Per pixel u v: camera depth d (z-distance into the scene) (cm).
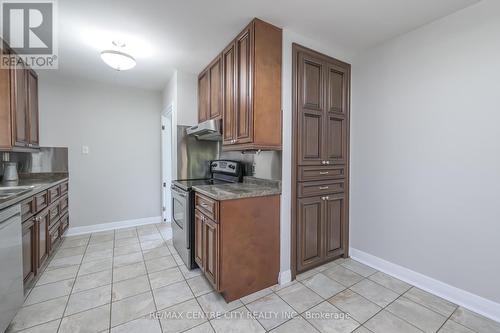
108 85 335
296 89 203
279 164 198
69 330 145
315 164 217
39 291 185
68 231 313
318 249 224
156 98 369
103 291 186
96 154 330
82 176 322
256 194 184
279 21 183
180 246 246
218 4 160
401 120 205
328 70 225
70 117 313
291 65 199
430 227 187
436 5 162
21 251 154
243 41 192
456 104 171
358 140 240
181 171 294
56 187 250
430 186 187
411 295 183
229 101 216
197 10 167
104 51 207
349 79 243
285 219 200
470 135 165
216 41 212
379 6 163
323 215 226
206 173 310
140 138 359
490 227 158
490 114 156
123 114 346
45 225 217
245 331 145
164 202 371
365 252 236
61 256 250
